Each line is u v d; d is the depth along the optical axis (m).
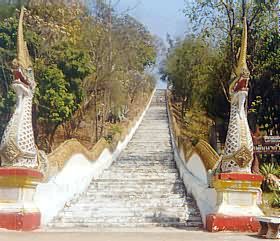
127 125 33.12
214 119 24.62
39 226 12.93
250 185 12.70
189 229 13.20
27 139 12.84
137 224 13.82
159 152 26.97
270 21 21.05
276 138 16.97
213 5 21.30
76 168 16.81
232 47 20.16
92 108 30.22
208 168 14.23
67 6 29.42
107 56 29.62
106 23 30.22
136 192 16.97
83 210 14.88
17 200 12.21
